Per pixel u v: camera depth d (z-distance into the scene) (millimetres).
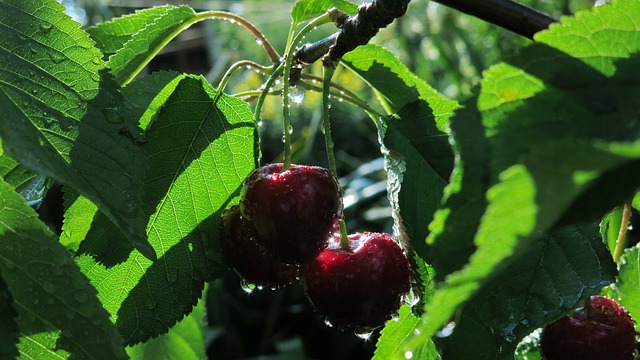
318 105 975
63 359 242
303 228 273
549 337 283
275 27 1190
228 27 1172
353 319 280
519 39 833
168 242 288
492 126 216
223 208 292
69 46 252
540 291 260
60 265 238
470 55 844
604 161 172
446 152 284
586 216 188
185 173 290
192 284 288
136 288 285
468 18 884
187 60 1225
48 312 237
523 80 218
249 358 1003
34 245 237
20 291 237
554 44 219
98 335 238
